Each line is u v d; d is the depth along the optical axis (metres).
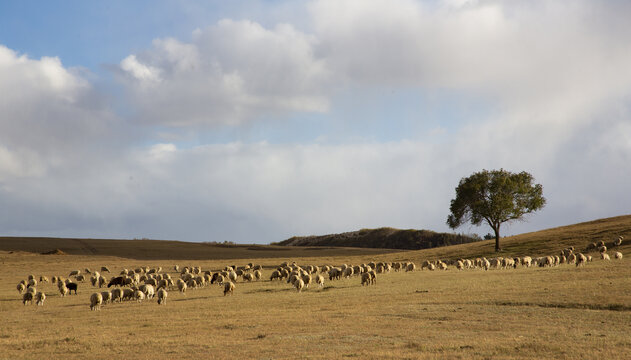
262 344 19.41
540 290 31.08
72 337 22.03
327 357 16.72
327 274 58.44
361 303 30.84
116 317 28.70
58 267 81.69
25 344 20.67
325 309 28.89
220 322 25.30
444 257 83.62
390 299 31.92
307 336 20.81
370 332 21.36
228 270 64.19
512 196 86.19
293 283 41.28
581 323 22.09
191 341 20.38
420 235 175.88
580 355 16.44
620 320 22.39
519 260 59.03
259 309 29.77
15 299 41.41
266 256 119.88
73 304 37.16
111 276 66.81
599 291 28.88
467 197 88.31
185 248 134.00
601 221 103.75
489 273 47.41
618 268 40.72
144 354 18.23
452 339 19.52
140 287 39.59
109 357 17.91
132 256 117.38
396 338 20.00
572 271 41.53
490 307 27.09
